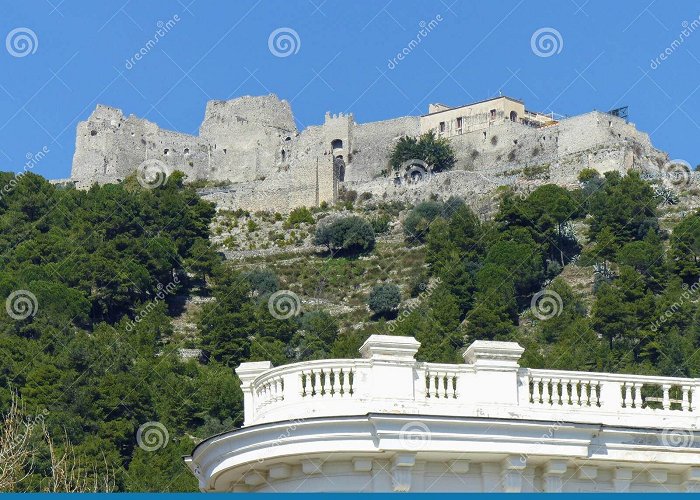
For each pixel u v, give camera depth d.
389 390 58.59
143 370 153.00
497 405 59.16
